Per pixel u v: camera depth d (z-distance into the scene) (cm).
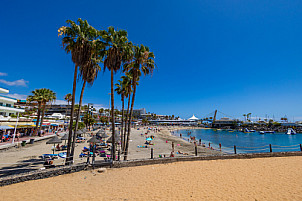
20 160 1407
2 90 3466
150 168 1028
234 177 844
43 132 3612
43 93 3194
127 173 932
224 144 4259
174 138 5544
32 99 3069
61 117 6122
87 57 1195
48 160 996
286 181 769
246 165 1076
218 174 898
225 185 737
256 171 941
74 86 1223
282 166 1036
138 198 624
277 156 1344
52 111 9719
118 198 626
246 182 770
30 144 2289
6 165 1245
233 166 1055
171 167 1046
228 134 8406
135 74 1511
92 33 1244
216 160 1220
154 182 792
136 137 4703
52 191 695
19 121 3031
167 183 775
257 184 741
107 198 628
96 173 929
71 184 773
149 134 6172
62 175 892
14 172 1063
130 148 2584
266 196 616
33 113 5653
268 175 866
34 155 1614
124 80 1911
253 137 6600
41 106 3328
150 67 1569
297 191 650
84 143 2612
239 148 3497
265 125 13050
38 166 1201
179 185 748
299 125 10775
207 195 636
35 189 713
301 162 1133
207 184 753
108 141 1769
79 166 959
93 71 1356
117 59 1295
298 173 885
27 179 798
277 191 658
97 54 1294
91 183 786
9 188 716
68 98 5394
